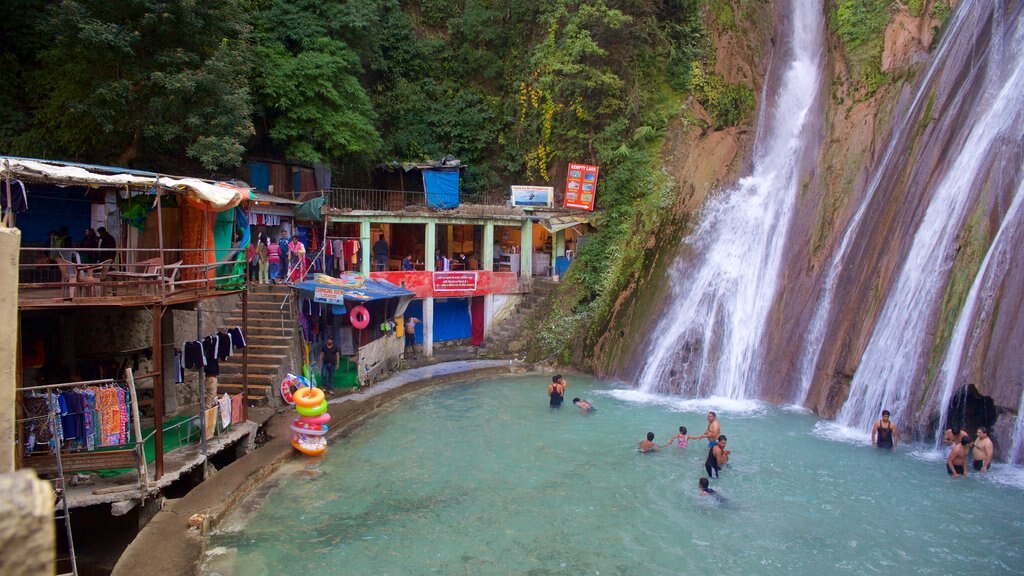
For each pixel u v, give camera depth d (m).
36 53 19.88
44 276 13.68
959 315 14.74
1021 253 14.16
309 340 19.36
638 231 24.91
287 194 24.73
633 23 27.11
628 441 15.28
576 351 23.19
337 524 11.07
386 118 30.00
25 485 1.90
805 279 19.59
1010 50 17.56
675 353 20.45
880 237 18.16
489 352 24.33
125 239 14.85
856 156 21.16
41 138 19.08
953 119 18.22
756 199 23.20
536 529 10.98
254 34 23.86
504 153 30.94
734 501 11.98
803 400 17.88
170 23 18.73
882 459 13.84
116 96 17.98
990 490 12.20
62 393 10.04
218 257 15.01
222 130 19.69
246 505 11.73
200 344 12.45
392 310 22.11
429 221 24.23
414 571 9.63
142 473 10.59
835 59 24.89
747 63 28.66
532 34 30.97
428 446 14.97
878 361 16.14
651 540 10.60
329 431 15.84
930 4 22.44
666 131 26.95
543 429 16.17
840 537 10.61
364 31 26.73
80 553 10.62
